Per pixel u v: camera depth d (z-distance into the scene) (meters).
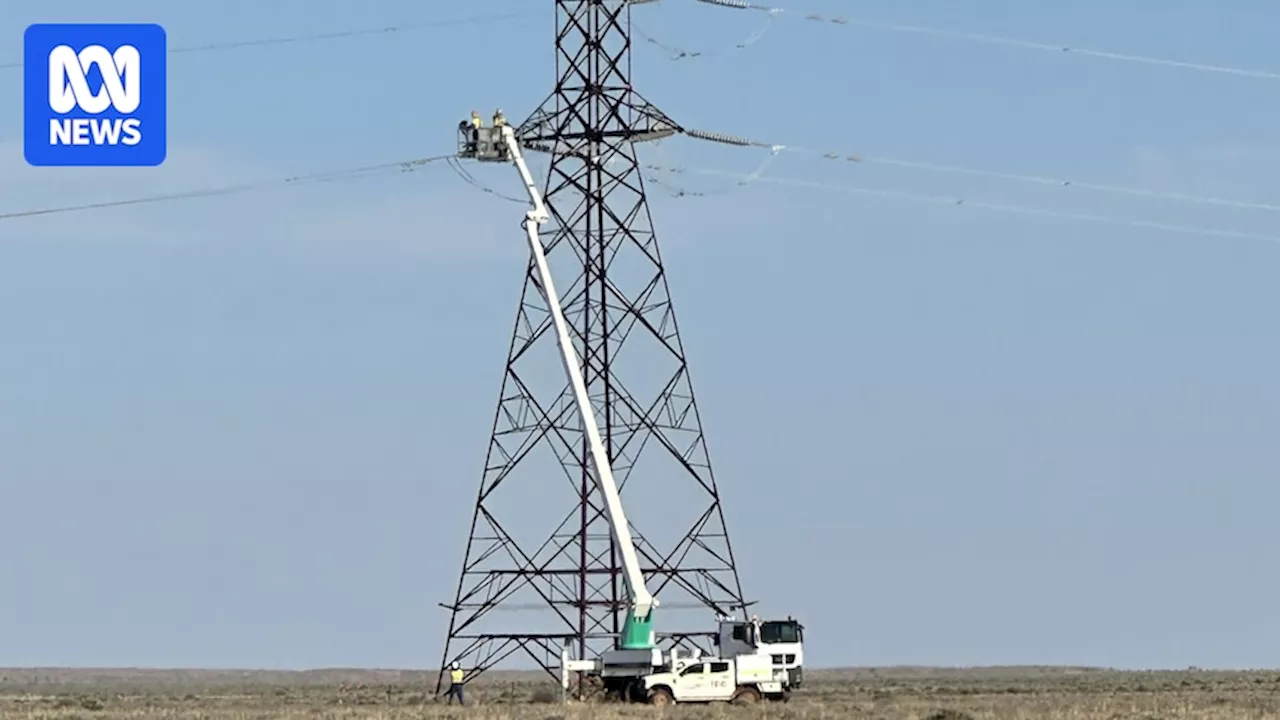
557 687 194.25
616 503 154.75
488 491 163.25
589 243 165.38
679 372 164.38
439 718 131.25
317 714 138.88
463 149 165.50
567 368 159.62
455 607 162.50
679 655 153.50
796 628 156.62
